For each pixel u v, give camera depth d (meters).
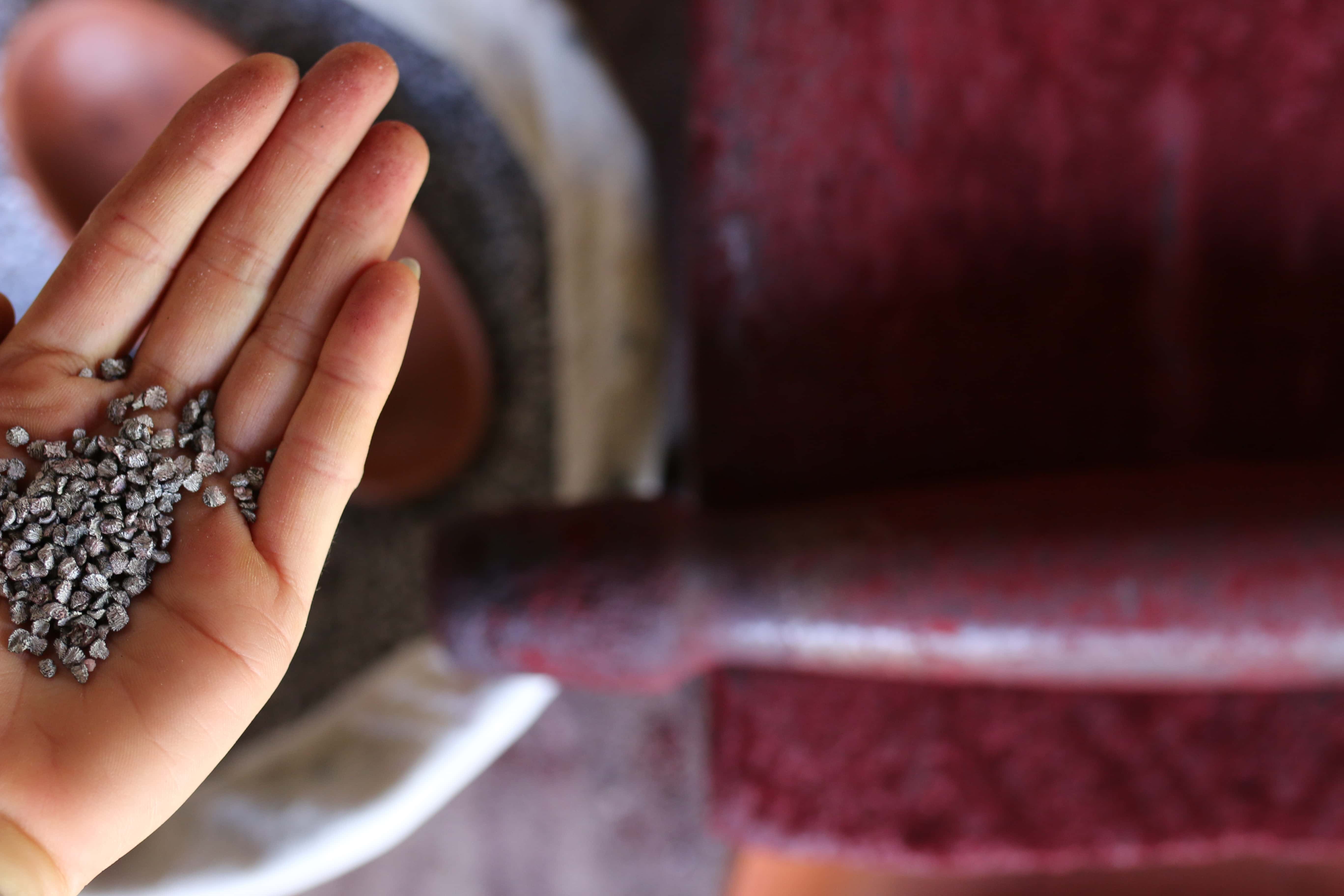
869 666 0.44
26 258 0.56
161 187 0.42
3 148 0.55
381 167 0.42
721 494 0.48
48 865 0.39
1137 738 0.47
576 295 0.55
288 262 0.43
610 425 0.53
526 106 0.55
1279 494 0.42
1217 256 0.47
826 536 0.44
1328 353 0.47
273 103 0.42
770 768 0.47
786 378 0.48
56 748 0.40
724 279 0.47
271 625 0.42
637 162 0.53
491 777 0.62
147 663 0.41
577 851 0.62
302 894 0.62
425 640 0.55
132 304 0.43
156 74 0.54
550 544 0.44
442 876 0.62
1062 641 0.42
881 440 0.47
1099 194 0.47
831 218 0.47
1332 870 0.52
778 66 0.47
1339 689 0.46
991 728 0.47
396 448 0.57
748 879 0.55
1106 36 0.47
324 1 0.57
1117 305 0.47
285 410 0.43
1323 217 0.47
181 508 0.42
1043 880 0.53
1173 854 0.47
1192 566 0.42
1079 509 0.42
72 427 0.42
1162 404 0.47
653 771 0.61
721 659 0.45
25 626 0.41
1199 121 0.47
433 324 0.56
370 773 0.50
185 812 0.50
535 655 0.44
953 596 0.43
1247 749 0.46
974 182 0.47
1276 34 0.47
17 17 0.56
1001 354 0.47
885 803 0.47
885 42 0.47
